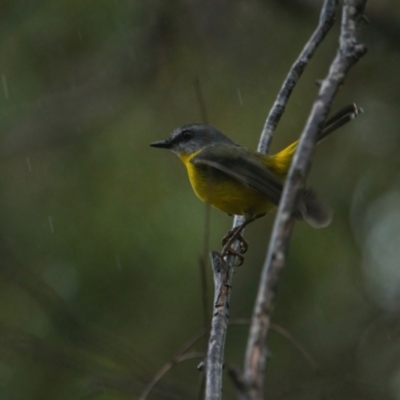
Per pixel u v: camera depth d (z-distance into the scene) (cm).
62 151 1278
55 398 1013
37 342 962
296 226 1220
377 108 1352
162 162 1198
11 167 1266
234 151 762
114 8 1262
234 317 1220
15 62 1257
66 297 1090
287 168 743
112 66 1338
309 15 1326
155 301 1122
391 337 1277
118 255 1114
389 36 1296
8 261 1093
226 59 1348
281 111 736
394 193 1301
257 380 282
